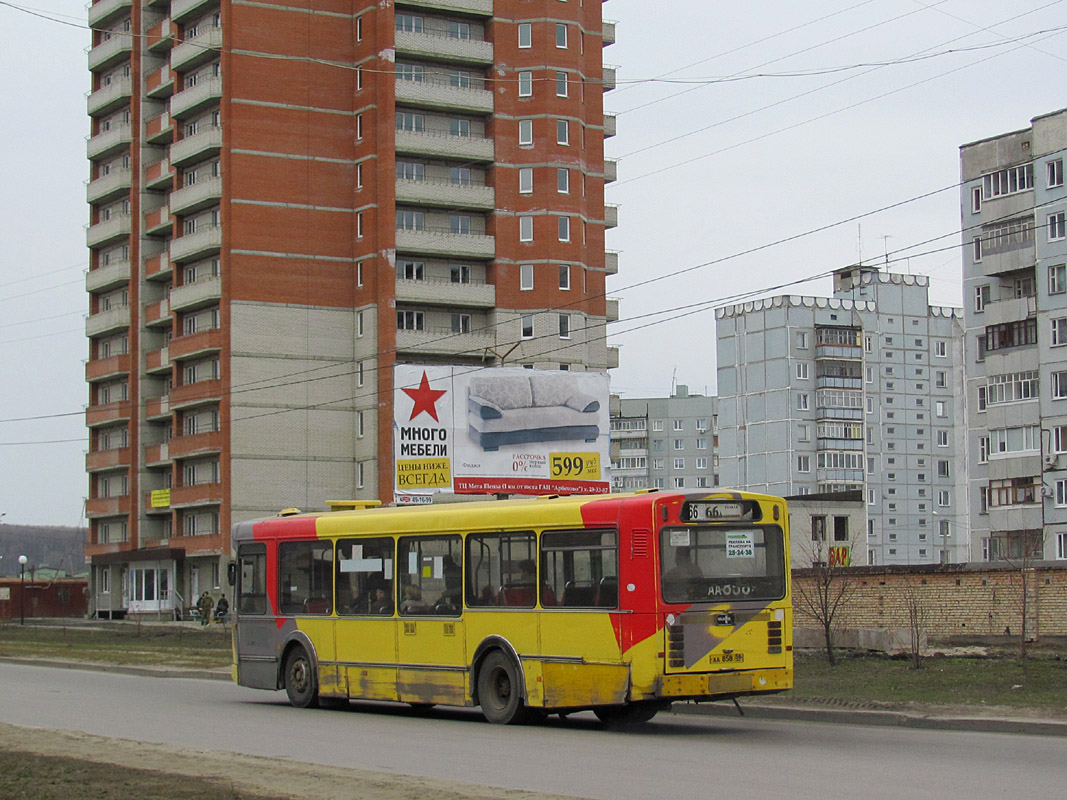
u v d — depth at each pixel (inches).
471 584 812.6
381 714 882.1
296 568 942.4
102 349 3535.9
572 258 3105.3
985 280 2578.7
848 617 1211.9
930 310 4421.8
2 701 975.6
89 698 1010.1
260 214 2967.5
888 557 4217.5
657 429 5428.2
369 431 2979.8
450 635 820.0
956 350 4434.1
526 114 3127.5
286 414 2965.1
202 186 3006.9
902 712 778.2
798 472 4178.2
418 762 611.8
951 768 574.9
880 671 983.6
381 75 3006.9
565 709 777.6
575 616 748.0
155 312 3257.9
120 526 3440.0
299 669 928.9
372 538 884.6
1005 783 528.1
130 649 1702.8
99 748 632.4
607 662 729.0
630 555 725.9
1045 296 2429.9
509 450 2556.6
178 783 508.7
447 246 3051.2
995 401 2512.3
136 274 3304.6
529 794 477.4
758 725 791.1
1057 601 1067.3
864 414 4252.0
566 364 3085.6
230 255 2935.5
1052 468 2395.4
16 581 3543.3
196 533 3100.4
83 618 3457.2
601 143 3238.2
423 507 861.8
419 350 2994.6
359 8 3061.0
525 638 775.1
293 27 3024.1
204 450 2989.7
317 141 3026.6
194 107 3068.4
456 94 3090.6
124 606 3348.9
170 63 3181.6
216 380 2974.9
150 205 3309.5
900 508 4264.3
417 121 3110.2
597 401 2647.6
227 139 2960.1
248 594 981.2
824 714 807.1
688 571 728.3
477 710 919.7
